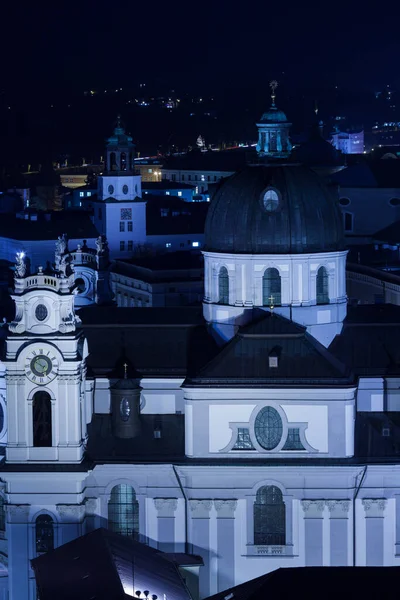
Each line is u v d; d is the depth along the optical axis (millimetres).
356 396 134750
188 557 126812
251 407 128750
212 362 131375
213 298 139625
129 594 107938
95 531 124625
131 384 133000
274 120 141750
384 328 140625
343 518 129375
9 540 130375
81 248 184875
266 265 137250
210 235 140750
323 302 139125
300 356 130625
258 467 128750
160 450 131125
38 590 113062
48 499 129625
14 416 128875
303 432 128875
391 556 129875
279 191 137375
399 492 129125
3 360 128125
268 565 130125
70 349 127938
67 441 129000
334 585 103812
